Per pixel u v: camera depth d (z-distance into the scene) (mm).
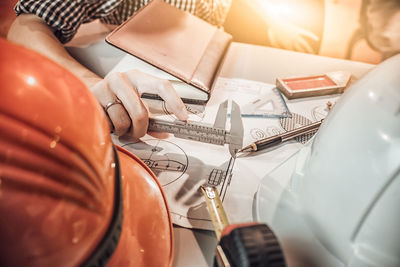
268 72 570
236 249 194
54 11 538
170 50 463
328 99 505
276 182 322
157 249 266
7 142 151
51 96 172
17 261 158
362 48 959
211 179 372
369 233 219
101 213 197
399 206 198
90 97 207
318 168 246
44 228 161
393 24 935
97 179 194
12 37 538
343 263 250
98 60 543
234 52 616
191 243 305
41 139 161
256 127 449
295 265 253
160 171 379
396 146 194
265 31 1026
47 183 161
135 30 461
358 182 213
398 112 201
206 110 470
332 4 994
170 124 440
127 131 417
